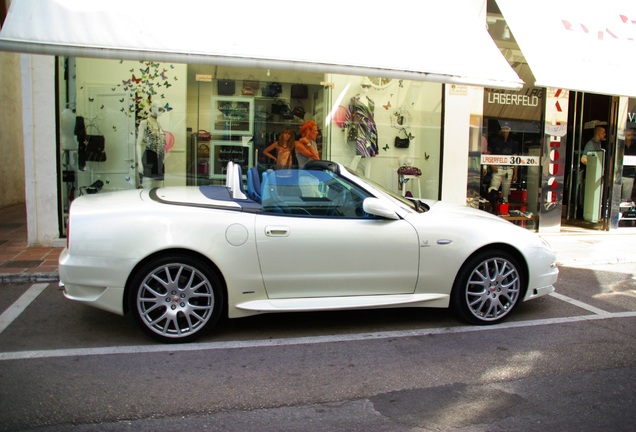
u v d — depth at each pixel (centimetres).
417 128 967
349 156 949
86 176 838
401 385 376
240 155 908
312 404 346
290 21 695
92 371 390
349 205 477
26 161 764
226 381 378
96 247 424
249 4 698
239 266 441
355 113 945
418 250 474
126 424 318
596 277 713
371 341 461
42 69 752
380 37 717
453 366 410
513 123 982
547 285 519
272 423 321
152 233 428
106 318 505
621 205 1062
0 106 1195
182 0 670
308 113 927
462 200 954
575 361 423
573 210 1151
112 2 639
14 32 571
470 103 941
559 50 838
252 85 902
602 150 1075
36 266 665
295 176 475
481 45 764
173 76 867
